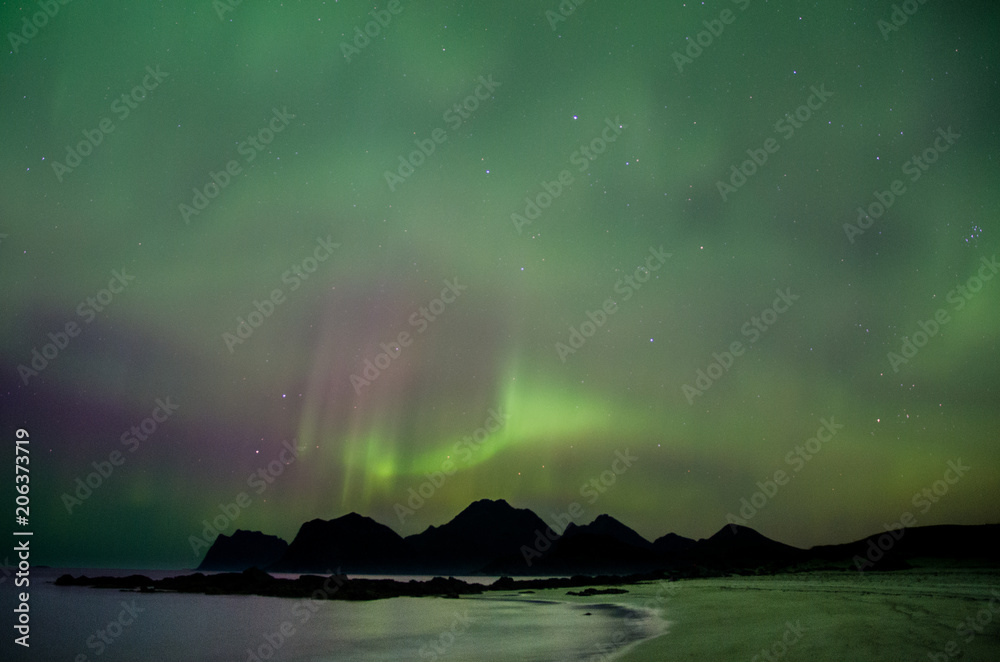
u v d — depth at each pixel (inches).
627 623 943.0
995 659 440.8
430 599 1999.3
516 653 669.9
